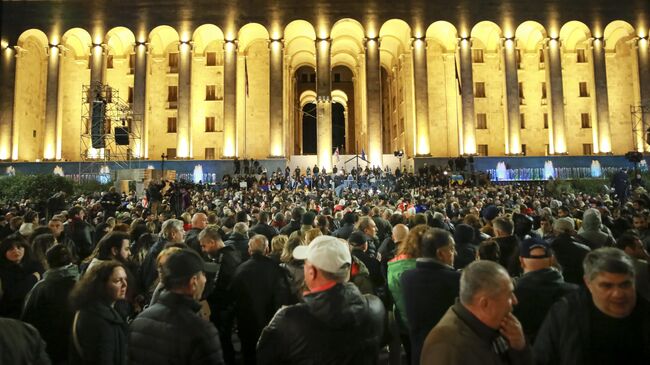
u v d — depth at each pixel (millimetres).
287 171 44594
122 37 52344
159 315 3879
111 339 4285
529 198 25719
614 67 53906
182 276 3986
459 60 48500
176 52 53938
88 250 10570
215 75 53719
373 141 48219
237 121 52562
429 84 53719
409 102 53156
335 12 48938
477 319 3260
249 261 6527
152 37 51938
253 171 45406
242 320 6320
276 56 48625
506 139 48125
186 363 3732
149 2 48562
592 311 3514
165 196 24203
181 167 46469
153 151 52688
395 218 11719
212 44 54156
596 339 3439
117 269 4527
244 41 53469
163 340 3760
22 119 50344
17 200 30828
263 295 6297
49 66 48094
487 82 54031
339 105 78500
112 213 18906
